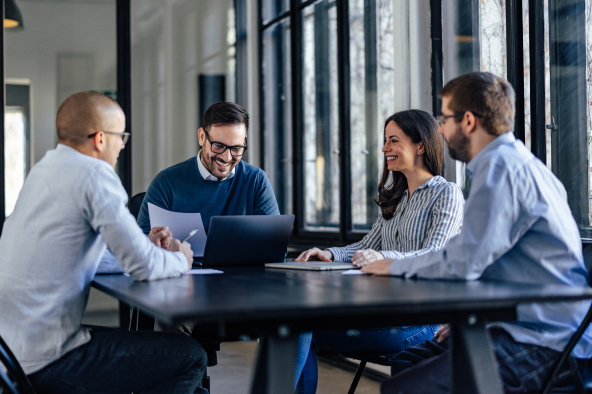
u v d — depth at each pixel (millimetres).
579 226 2447
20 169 4820
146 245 1638
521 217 1535
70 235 1591
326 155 4223
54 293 1570
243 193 2648
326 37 4199
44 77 4902
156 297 1278
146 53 5098
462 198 2176
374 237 2461
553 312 1543
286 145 4906
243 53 5383
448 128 1694
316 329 1220
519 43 2668
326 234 4184
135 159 5059
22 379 1472
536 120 2584
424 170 2273
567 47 2471
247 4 5355
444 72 3160
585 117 2410
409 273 1656
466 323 1274
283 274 1822
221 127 2469
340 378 3564
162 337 1634
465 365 1268
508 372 1520
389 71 3486
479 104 1622
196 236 2195
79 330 1624
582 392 1500
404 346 2102
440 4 3156
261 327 1166
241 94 5375
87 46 4996
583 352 1585
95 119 1699
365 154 3760
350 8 3877
